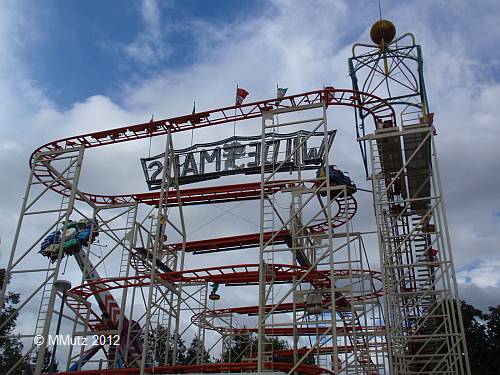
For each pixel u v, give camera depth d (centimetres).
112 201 4144
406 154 3158
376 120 3478
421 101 3328
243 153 4294
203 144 4450
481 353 4875
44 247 3656
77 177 3562
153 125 3559
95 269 3688
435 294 3086
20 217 3484
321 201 3703
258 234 3962
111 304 3597
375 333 3488
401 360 2948
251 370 3130
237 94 3428
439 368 3247
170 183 3916
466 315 5044
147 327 2917
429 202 3381
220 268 3086
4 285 3250
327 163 2956
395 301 3083
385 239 3181
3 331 5253
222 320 4559
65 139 3703
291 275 3169
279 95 3350
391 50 3522
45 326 3044
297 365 2661
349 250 3173
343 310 3531
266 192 3859
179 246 4206
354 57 3609
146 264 3750
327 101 3288
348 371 3497
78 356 3319
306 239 3712
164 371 2944
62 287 2791
